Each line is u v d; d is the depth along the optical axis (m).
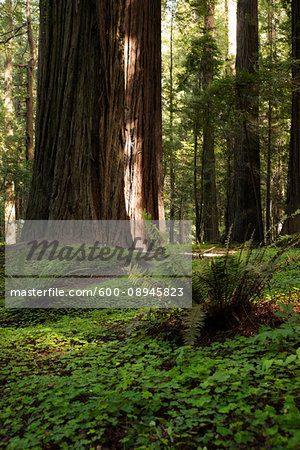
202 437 2.34
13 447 2.45
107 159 9.45
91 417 2.71
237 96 18.98
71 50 9.57
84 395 3.13
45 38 10.02
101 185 9.38
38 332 5.58
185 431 2.48
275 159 25.70
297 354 2.97
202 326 4.14
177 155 28.59
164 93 28.30
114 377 3.39
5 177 27.14
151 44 10.28
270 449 2.12
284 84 16.64
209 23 27.25
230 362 3.24
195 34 25.47
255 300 4.87
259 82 17.56
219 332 4.12
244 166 22.36
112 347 4.48
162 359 3.64
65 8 9.69
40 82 10.09
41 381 3.48
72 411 2.81
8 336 5.45
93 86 9.45
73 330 5.56
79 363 3.94
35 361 4.21
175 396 2.85
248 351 3.43
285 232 15.50
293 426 2.26
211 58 22.91
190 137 30.44
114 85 9.54
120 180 9.51
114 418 2.67
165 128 28.86
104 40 9.44
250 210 22.30
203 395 2.83
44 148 9.90
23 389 3.35
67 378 3.50
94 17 9.48
